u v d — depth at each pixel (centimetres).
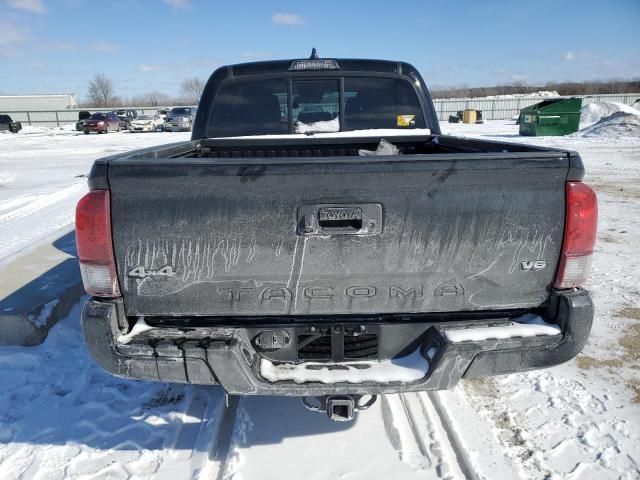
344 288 220
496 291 222
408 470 251
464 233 214
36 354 373
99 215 210
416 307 223
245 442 274
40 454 270
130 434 285
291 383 220
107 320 216
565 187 214
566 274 220
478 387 323
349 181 208
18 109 7119
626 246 629
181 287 218
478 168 209
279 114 409
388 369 227
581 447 266
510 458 258
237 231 212
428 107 420
